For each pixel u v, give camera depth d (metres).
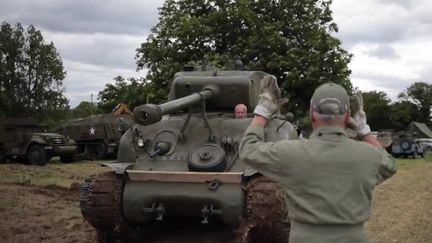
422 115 99.56
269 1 28.94
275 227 8.12
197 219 10.92
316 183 3.37
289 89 26.91
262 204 8.04
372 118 84.56
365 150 3.47
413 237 9.52
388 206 13.03
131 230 9.30
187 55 28.08
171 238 9.74
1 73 65.19
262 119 3.75
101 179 8.92
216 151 9.21
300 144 3.49
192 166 9.04
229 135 9.79
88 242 9.34
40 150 27.44
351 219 3.32
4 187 16.41
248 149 3.61
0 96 60.84
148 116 7.66
